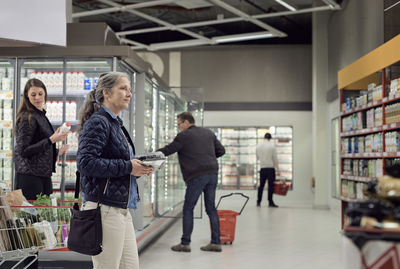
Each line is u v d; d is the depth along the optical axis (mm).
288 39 14688
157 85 7742
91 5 12312
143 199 6676
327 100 12031
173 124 8508
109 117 2961
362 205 1630
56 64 5906
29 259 4398
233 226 6777
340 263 5453
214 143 6395
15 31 4219
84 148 2807
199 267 5191
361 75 6660
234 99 14969
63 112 6051
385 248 1509
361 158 7230
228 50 15031
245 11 13055
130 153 3205
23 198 3932
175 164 8562
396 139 5629
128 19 13750
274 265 5340
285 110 14516
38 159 4734
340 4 10469
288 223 9117
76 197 3023
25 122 4719
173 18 13781
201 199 7844
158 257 5730
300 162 14391
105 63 5895
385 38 7238
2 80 5898
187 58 15148
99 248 2756
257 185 14703
